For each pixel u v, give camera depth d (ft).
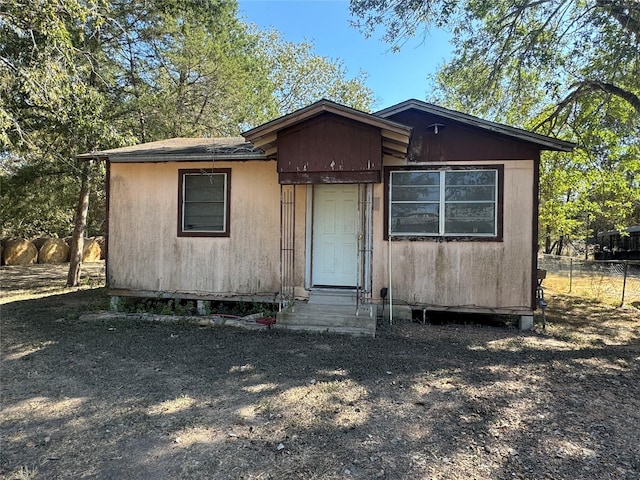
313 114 20.08
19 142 28.04
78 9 24.09
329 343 18.66
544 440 10.12
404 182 23.06
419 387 13.58
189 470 8.77
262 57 76.28
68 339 19.20
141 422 11.03
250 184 24.49
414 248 22.86
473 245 22.27
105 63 37.96
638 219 93.15
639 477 8.56
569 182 41.06
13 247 62.39
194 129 46.01
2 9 22.62
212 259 24.89
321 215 23.98
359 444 9.87
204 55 43.50
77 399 12.57
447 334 20.59
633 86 27.43
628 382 14.24
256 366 15.55
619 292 39.88
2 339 19.20
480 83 31.60
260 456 9.32
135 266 25.76
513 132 21.26
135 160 24.77
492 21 28.07
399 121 23.07
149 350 17.52
